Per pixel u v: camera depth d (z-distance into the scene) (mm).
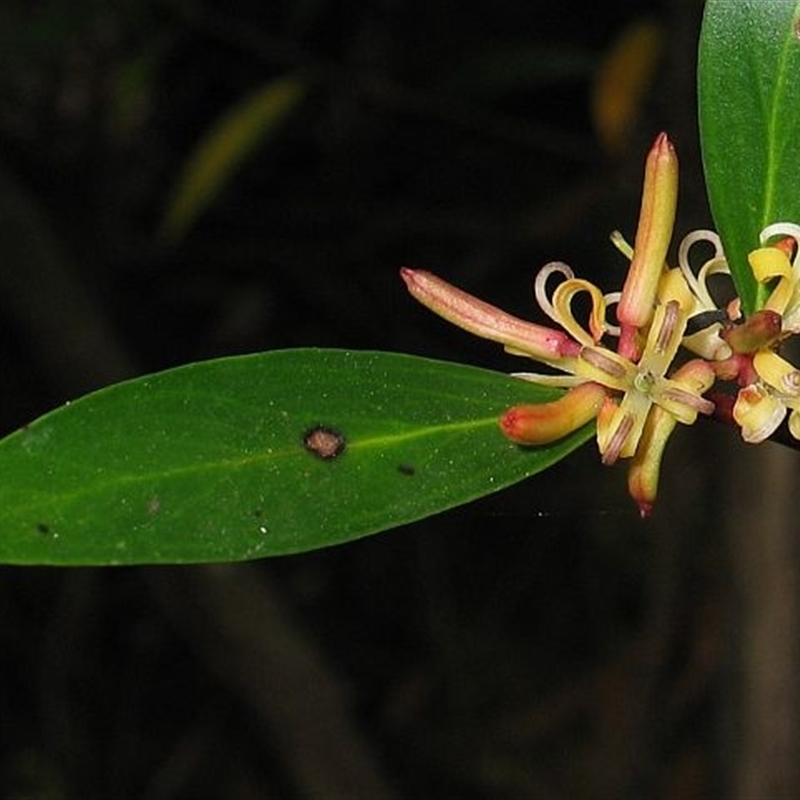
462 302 165
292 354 161
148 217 508
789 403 162
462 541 545
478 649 539
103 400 157
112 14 433
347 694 438
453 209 508
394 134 498
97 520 156
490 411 163
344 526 160
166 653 530
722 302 267
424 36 475
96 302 461
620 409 160
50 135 489
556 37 477
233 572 426
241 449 159
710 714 490
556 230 477
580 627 533
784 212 166
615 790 507
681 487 470
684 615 493
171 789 525
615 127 377
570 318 166
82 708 525
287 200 507
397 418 162
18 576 523
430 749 529
